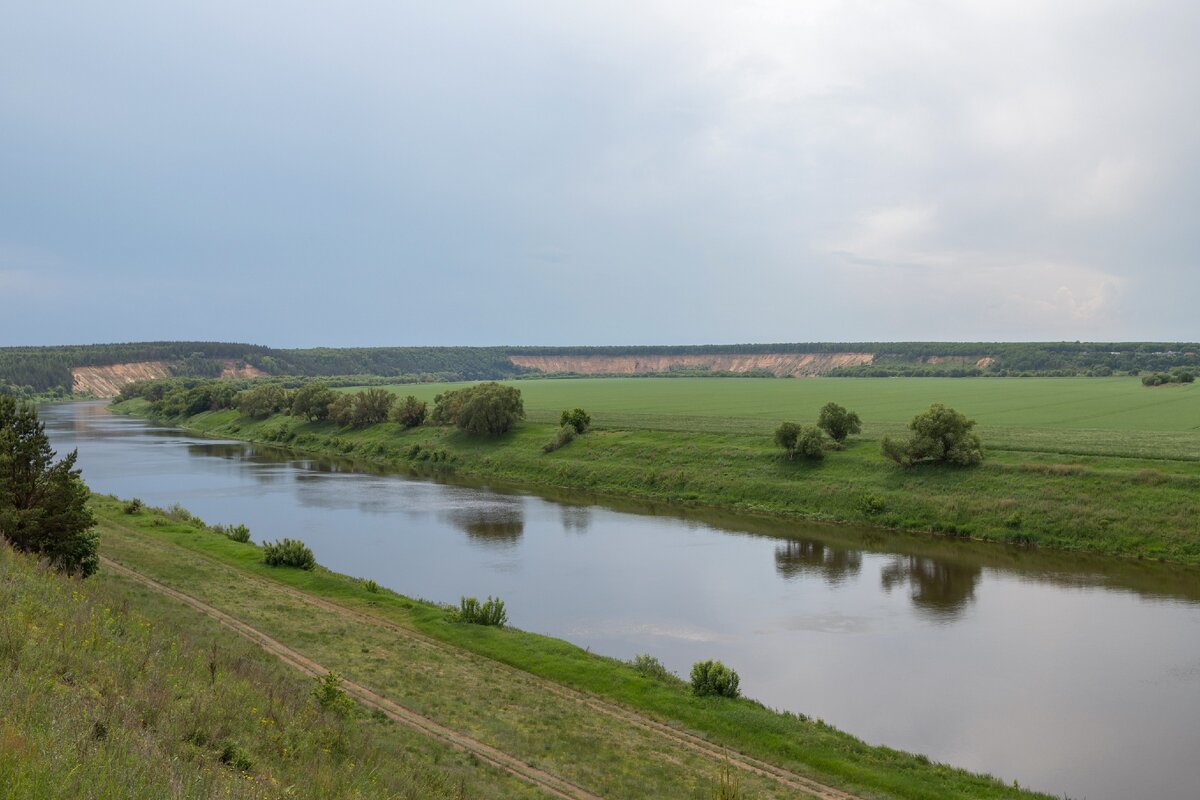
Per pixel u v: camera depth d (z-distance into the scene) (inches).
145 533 2160.4
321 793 579.8
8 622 698.8
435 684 1181.7
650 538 2502.5
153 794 437.7
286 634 1343.5
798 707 1268.5
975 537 2456.9
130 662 733.9
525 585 1973.4
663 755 1003.9
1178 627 1633.9
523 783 853.2
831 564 2174.0
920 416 2923.2
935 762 1064.2
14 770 400.5
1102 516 2345.0
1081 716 1232.2
